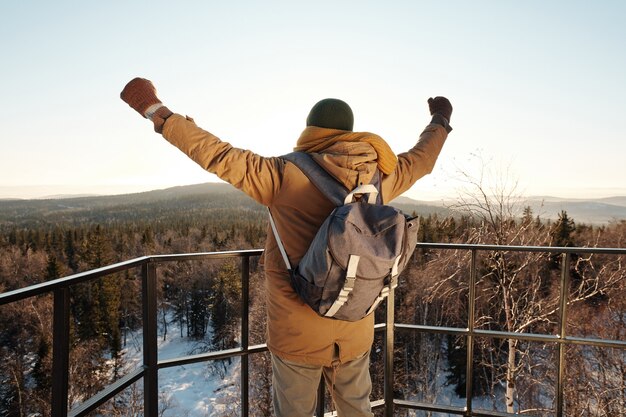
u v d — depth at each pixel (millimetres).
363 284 1332
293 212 1529
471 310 2256
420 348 17969
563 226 17828
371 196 1512
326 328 1526
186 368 29375
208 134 1529
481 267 10984
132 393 16359
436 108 2322
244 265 2174
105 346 25594
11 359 15555
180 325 38344
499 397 19078
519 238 10266
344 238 1299
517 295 11062
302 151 1609
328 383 1699
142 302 1945
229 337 29531
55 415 1494
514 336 2205
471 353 2254
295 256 1515
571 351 11750
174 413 23719
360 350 1607
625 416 10977
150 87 1611
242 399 2188
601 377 11828
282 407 1597
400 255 1437
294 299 1532
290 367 1585
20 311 15266
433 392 17906
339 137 1565
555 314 11305
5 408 15266
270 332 1595
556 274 12383
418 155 1986
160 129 1543
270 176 1539
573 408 11539
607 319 12508
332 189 1492
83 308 25359
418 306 17422
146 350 1952
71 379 19172
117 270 1729
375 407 2342
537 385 13016
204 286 34969
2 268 39156
